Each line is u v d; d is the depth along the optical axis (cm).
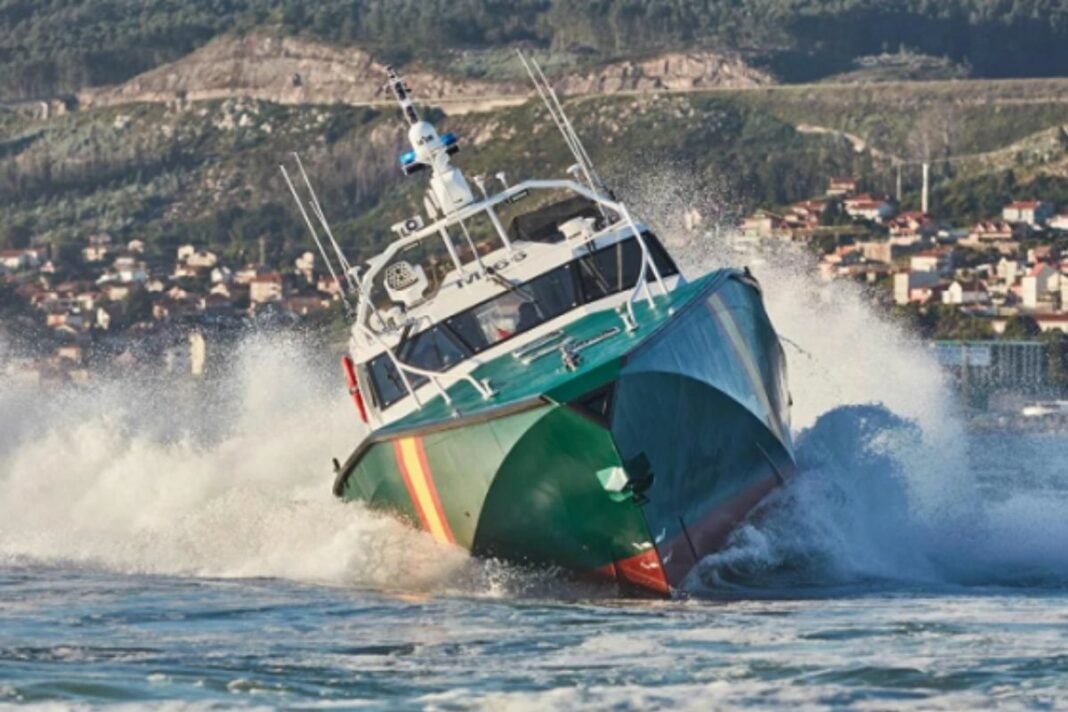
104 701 5862
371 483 8381
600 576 7919
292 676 6191
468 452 7650
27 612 7500
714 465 8031
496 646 6681
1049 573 8400
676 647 6606
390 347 8394
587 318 8331
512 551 7975
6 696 5912
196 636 6944
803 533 8612
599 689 5928
